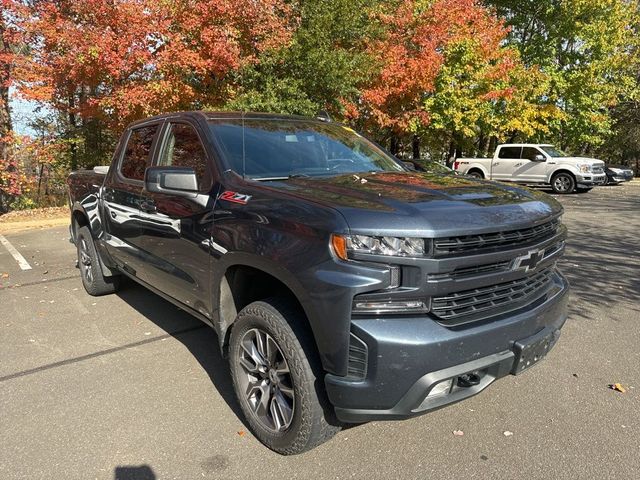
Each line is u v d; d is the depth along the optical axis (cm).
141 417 316
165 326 471
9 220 1160
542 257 278
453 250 234
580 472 261
